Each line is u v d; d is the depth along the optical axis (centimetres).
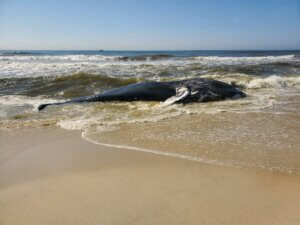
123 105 764
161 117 631
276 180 334
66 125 582
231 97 840
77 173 363
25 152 441
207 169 367
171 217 261
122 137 502
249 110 687
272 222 251
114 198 297
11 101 838
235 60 2691
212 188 316
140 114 664
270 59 2895
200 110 695
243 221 253
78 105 768
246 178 340
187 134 510
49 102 817
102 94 841
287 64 1944
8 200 299
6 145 473
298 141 465
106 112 689
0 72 1498
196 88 831
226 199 291
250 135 499
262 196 296
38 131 548
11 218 266
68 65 1950
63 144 473
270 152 420
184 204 283
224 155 412
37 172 369
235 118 615
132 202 288
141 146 455
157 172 360
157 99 822
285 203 282
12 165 393
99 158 410
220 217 260
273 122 580
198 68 1644
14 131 549
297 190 309
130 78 1202
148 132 527
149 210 273
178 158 404
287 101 791
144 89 845
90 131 541
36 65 1959
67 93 983
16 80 1184
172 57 3216
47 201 295
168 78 1243
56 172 368
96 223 254
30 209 281
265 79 1122
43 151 445
